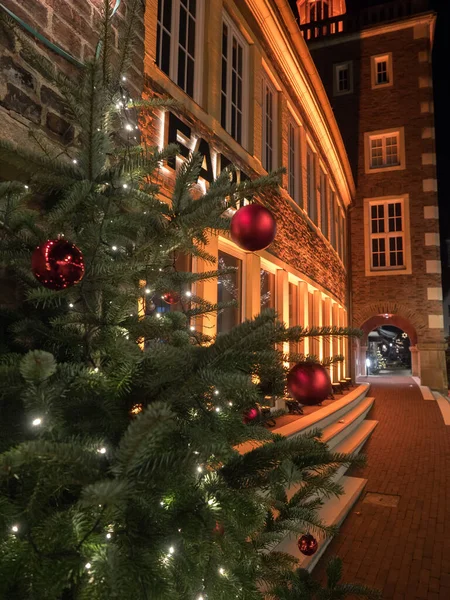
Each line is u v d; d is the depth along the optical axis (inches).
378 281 693.3
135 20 76.9
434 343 660.1
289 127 389.1
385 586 137.3
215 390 50.3
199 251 71.6
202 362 49.5
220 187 61.6
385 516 193.3
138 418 33.8
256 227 58.4
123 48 74.3
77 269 45.1
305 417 279.1
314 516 75.7
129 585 37.1
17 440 49.8
